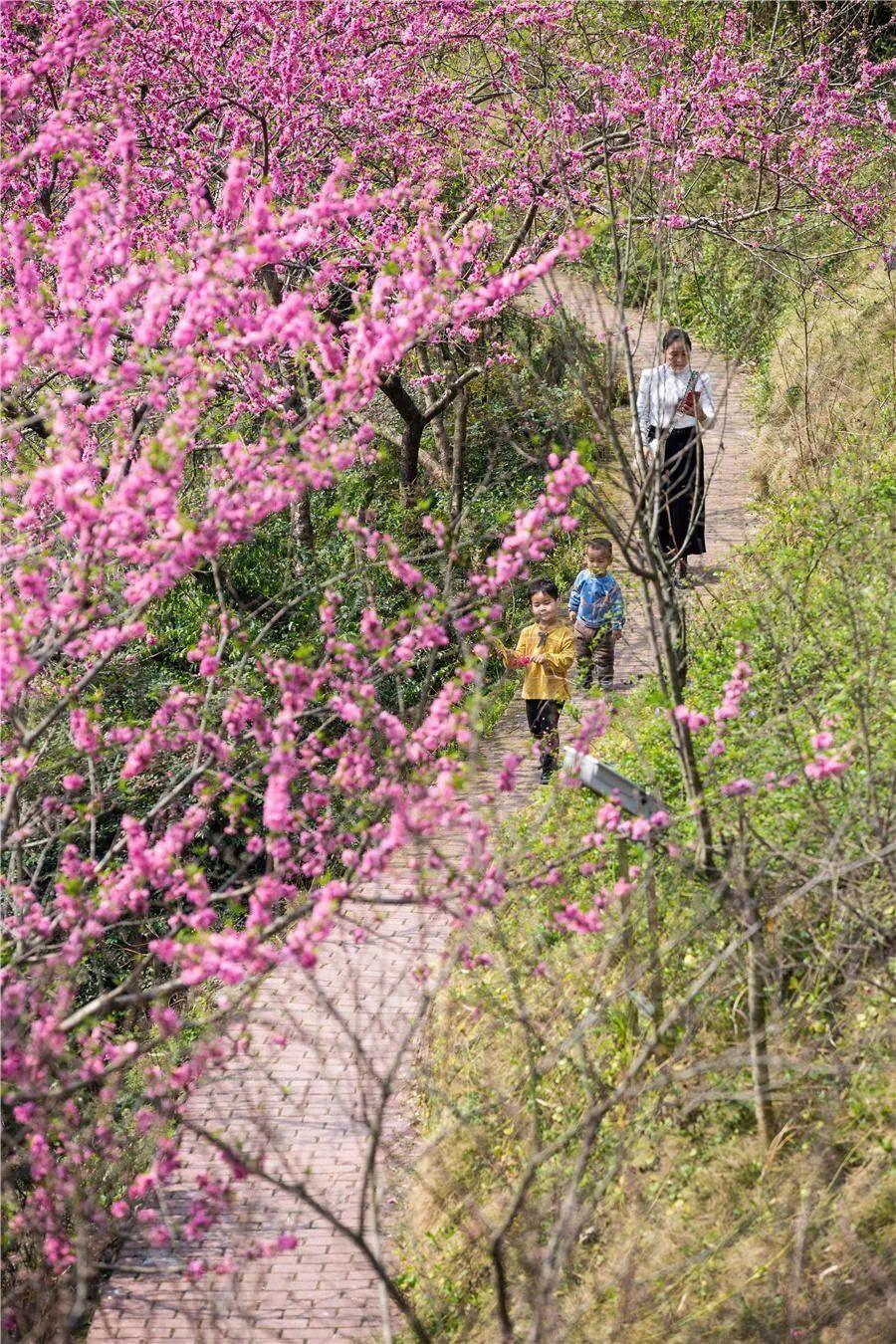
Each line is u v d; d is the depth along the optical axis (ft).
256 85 61.98
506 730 57.52
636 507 33.47
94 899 30.12
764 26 99.60
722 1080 33.04
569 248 30.04
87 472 29.66
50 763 37.19
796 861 32.37
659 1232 30.66
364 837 30.99
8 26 50.90
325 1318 33.09
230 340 29.76
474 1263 32.81
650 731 46.73
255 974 26.99
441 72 76.13
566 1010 35.83
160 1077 30.01
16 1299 32.48
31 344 29.63
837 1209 29.81
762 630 46.70
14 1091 27.48
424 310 29.22
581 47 75.41
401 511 76.64
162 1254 35.40
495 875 28.53
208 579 68.95
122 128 35.91
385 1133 38.34
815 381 81.10
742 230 73.97
